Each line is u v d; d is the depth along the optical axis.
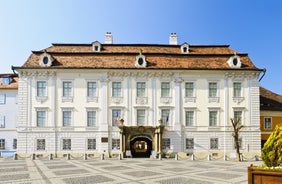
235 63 41.03
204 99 40.50
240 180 18.88
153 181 18.17
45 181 17.94
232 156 37.91
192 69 40.25
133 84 40.25
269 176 12.80
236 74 40.81
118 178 19.30
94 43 42.31
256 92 40.72
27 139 38.47
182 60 41.47
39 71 39.31
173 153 39.06
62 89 39.56
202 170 24.36
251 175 13.34
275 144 14.38
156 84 40.44
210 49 44.38
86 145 38.97
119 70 40.03
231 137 39.78
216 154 39.53
